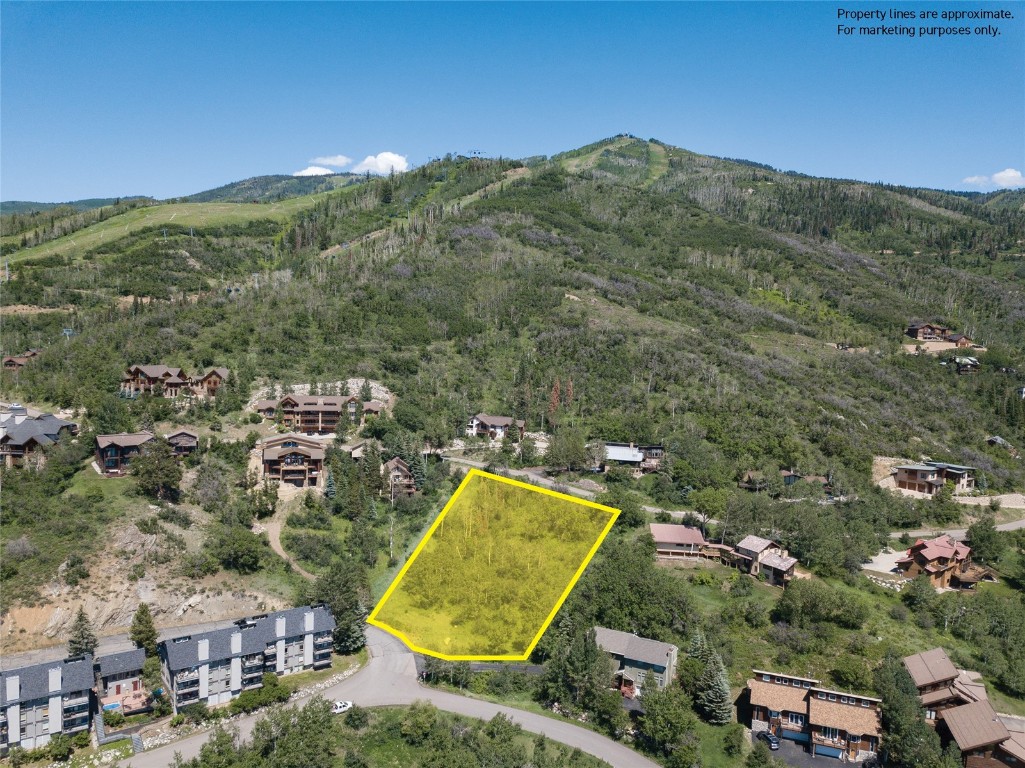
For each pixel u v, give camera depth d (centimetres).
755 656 8300
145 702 7344
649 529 10575
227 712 7312
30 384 13525
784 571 9625
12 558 8356
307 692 7812
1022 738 6725
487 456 12925
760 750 6925
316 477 11506
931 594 9519
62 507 9312
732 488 12131
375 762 6800
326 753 6469
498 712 7594
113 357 14200
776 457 13088
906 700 7169
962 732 6888
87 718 6944
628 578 8906
